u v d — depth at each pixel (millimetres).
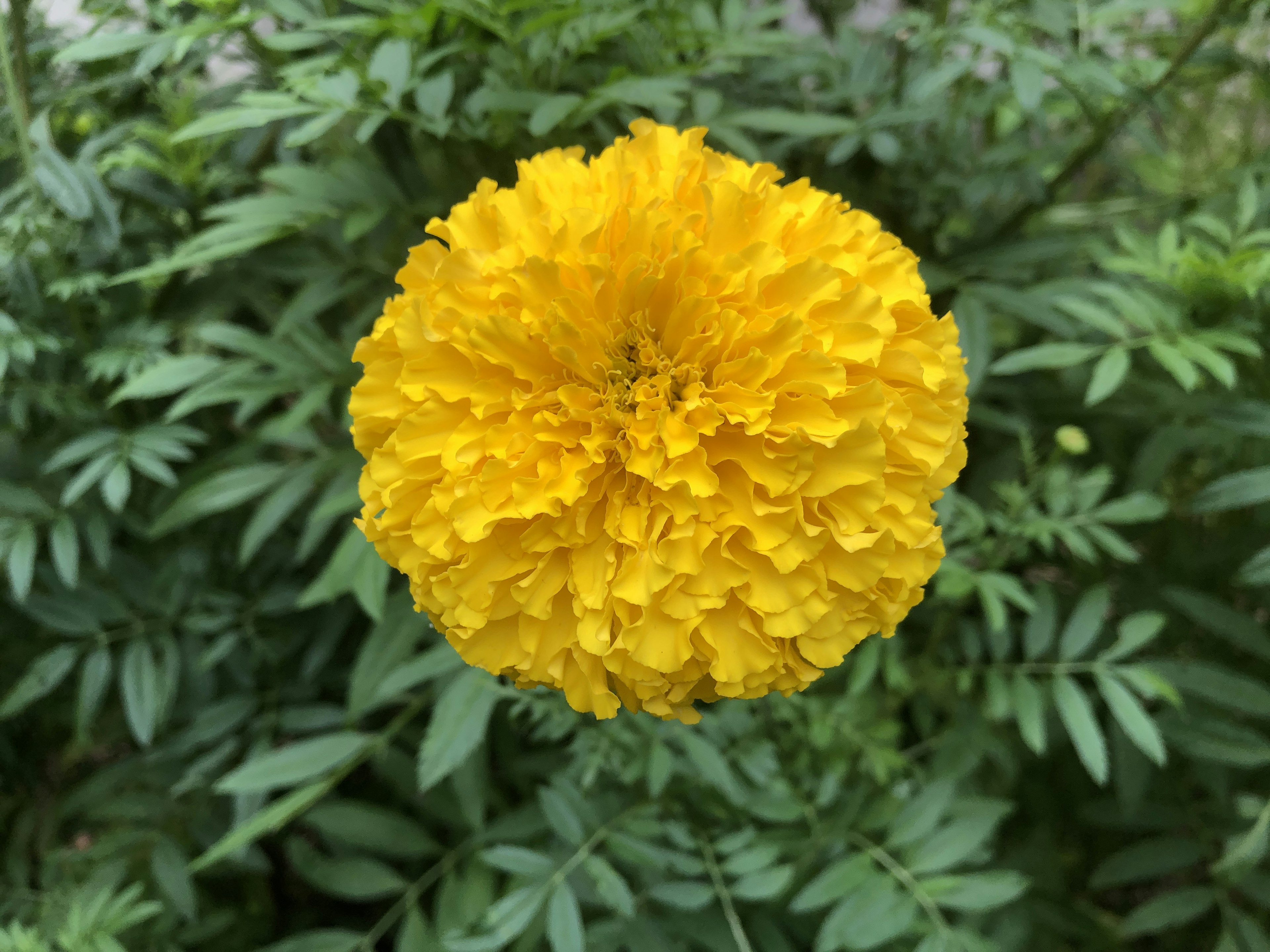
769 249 133
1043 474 191
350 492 196
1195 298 173
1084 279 232
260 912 245
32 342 180
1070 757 243
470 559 133
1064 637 186
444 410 136
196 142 192
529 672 138
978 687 210
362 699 186
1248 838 178
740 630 136
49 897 209
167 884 203
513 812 200
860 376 138
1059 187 216
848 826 181
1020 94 169
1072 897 246
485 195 147
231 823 222
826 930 158
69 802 223
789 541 131
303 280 220
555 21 163
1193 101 257
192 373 183
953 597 179
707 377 139
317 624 232
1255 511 228
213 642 225
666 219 134
